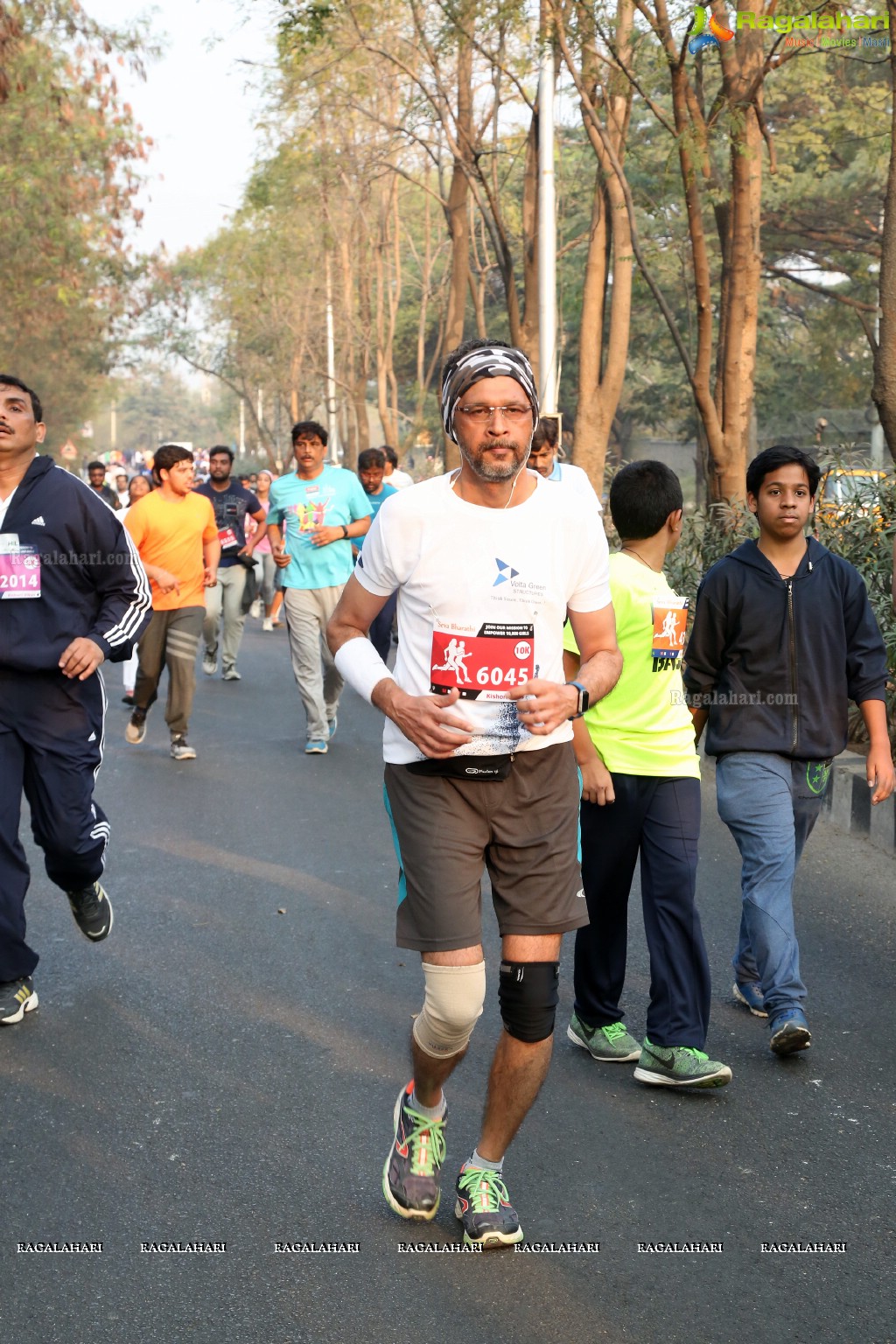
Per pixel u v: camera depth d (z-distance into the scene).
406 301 44.16
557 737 3.28
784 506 4.52
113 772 9.15
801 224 28.84
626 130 14.22
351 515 9.77
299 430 9.65
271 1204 3.57
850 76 18.92
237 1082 4.31
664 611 4.25
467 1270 3.26
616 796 4.29
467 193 21.28
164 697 12.53
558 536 3.20
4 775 4.75
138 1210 3.54
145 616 4.95
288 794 8.45
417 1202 3.45
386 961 5.44
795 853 4.70
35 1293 3.16
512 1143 3.92
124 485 18.66
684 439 43.47
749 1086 4.31
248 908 6.12
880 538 8.50
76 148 25.33
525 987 3.23
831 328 31.84
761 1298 3.15
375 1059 4.49
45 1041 4.63
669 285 29.84
